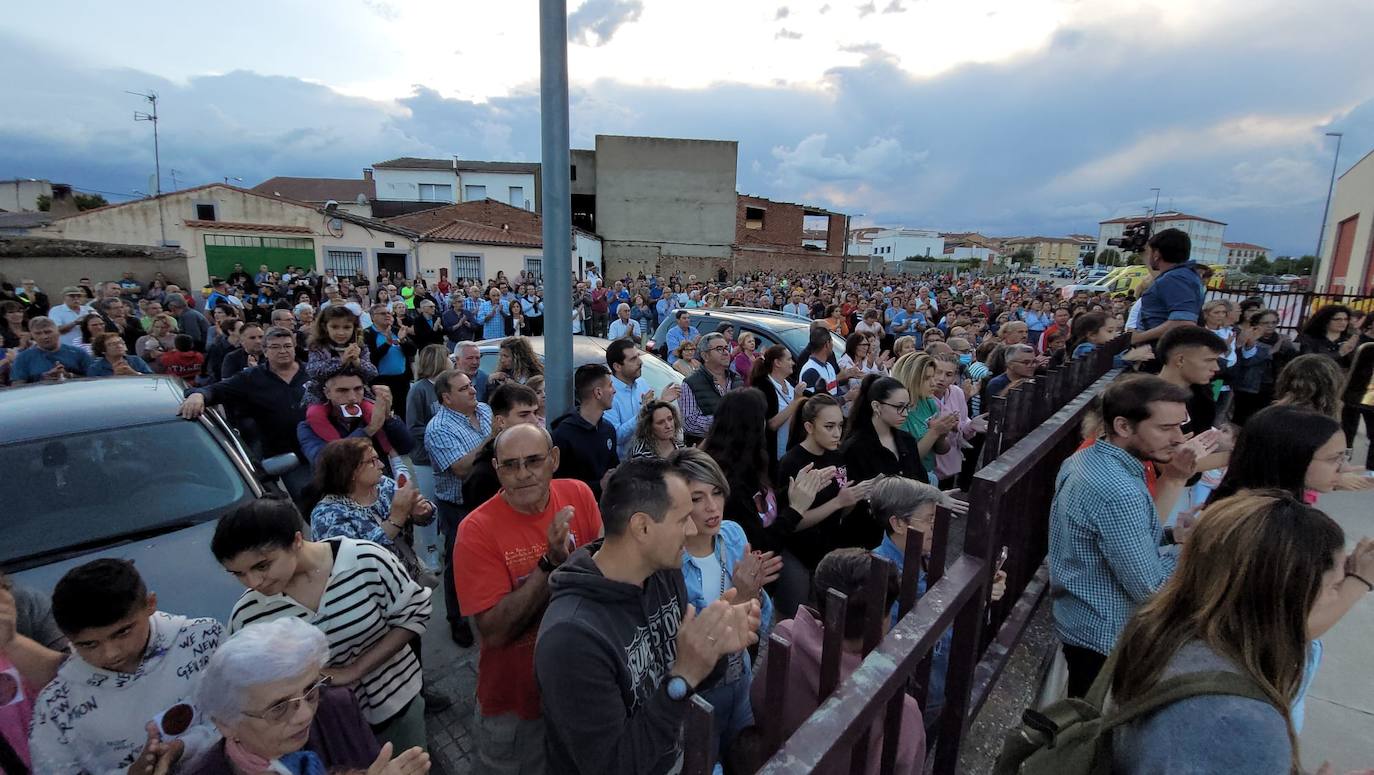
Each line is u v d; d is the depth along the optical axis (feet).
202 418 12.72
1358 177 60.59
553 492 8.90
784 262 151.02
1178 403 6.66
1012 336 22.91
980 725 8.39
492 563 7.88
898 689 4.74
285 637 5.33
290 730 5.26
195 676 6.97
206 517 10.98
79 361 21.30
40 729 6.41
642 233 136.77
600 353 21.12
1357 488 7.73
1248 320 23.49
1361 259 57.31
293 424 15.19
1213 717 3.72
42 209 135.95
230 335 26.09
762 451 11.28
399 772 5.65
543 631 5.35
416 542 17.37
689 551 8.54
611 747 5.02
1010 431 8.65
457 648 12.61
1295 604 3.84
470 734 10.38
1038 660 9.66
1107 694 4.63
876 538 10.87
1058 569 7.32
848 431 13.48
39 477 10.56
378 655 7.95
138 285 54.19
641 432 12.30
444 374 13.43
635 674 5.52
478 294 58.95
